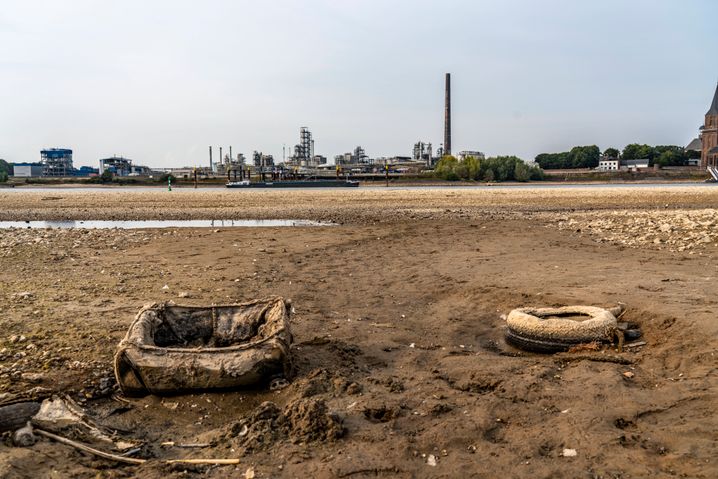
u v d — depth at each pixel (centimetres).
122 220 2841
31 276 1291
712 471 443
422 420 556
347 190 6044
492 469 464
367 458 481
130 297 1068
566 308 870
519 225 2284
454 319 951
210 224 2602
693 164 16900
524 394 614
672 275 1155
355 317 956
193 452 507
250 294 1112
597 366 691
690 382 617
